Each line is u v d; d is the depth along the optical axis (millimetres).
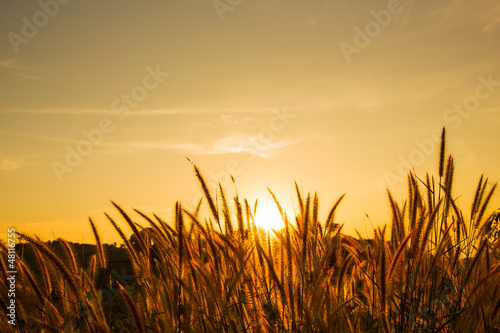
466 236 3662
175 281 2865
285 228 3000
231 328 2842
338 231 3262
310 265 2924
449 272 3539
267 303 2945
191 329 2814
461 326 2992
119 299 3309
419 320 3014
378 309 3221
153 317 3031
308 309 2828
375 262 3291
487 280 3166
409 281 3193
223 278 3059
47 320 2965
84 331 2855
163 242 3152
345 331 3158
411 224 3219
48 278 3084
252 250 3121
